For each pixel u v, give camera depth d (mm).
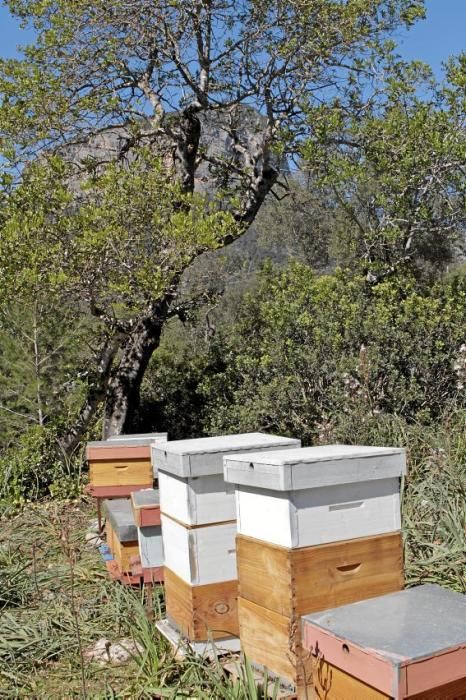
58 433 9992
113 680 4207
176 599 4277
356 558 3441
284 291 10344
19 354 9648
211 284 10875
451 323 9211
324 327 9672
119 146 11508
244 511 3604
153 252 9227
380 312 9445
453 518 5293
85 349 10664
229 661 3971
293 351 9555
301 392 9523
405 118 10438
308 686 3238
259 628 3529
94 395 10523
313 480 3322
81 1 9766
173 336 16750
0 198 9117
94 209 8727
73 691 4094
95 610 5133
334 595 3377
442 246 13469
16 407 9914
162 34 10672
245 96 11172
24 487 9203
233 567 4102
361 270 11164
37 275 8484
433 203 10984
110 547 5957
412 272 11133
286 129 10859
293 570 3303
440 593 3137
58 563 6473
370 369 8836
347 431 8203
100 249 8625
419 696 2557
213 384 10820
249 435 4750
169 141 11383
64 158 10406
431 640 2660
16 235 8508
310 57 10570
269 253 21141
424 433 7781
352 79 11258
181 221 8758
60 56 10047
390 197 10891
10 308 9625
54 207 9047
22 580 5887
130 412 10617
